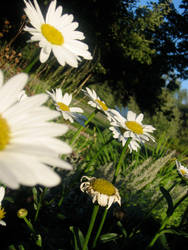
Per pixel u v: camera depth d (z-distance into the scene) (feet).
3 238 5.19
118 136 6.83
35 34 4.49
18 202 6.33
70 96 7.22
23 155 2.00
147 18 58.54
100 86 64.39
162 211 9.17
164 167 12.83
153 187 10.23
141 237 7.31
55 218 6.24
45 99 2.56
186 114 70.90
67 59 4.72
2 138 2.15
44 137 2.36
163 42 68.08
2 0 36.40
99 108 7.00
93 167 9.39
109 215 8.11
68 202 7.64
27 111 2.47
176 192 9.84
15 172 1.75
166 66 67.05
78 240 5.11
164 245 6.39
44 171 1.91
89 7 49.03
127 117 7.33
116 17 54.60
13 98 2.51
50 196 7.69
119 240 6.46
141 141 7.07
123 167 11.21
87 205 8.07
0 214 4.62
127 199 8.96
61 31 4.95
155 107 69.21
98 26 52.65
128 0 56.90
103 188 4.85
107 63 61.46
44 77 13.33
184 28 64.54
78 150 10.72
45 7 42.24
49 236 5.69
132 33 57.47
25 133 2.34
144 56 59.77
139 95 68.59
